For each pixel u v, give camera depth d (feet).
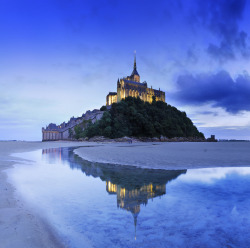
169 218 18.39
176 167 49.29
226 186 30.76
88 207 21.26
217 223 17.17
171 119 432.66
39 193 26.25
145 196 25.53
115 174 40.70
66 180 34.88
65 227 16.07
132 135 368.68
